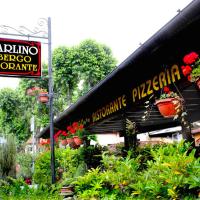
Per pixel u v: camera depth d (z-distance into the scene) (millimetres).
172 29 3973
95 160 8836
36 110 25516
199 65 3896
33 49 8258
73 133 9680
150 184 3605
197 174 3145
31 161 16516
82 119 9758
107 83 6215
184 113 4543
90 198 5035
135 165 4824
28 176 15703
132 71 5516
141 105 6172
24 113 29188
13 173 12727
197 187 3115
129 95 6387
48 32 8570
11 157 12734
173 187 3230
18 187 10008
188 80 4465
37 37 8422
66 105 27141
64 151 10070
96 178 5281
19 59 8109
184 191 3258
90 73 26719
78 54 26984
